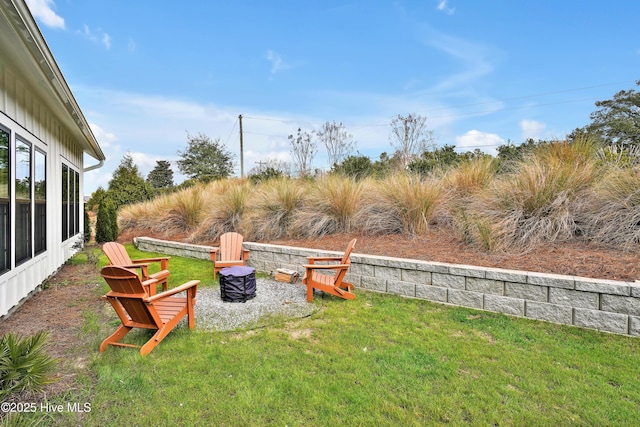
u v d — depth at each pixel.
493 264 4.09
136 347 2.92
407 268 4.32
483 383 2.39
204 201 9.32
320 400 2.20
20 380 2.13
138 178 19.83
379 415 2.07
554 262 3.90
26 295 4.22
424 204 5.68
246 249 6.13
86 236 10.41
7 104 3.67
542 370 2.55
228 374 2.52
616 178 4.43
